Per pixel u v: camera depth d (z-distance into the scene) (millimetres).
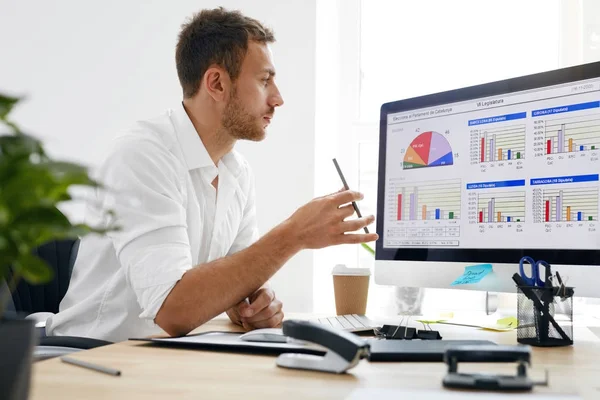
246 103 1564
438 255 1349
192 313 1166
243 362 844
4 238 441
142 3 2324
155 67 2312
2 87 2385
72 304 1595
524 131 1239
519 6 2396
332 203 1244
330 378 730
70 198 490
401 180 1427
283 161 2238
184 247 1293
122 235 1290
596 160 1144
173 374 751
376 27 2516
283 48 2254
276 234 1225
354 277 1480
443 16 2463
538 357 914
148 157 1405
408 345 916
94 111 2346
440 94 1370
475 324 1327
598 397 630
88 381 702
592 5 2293
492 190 1275
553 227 1185
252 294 1330
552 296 1022
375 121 2494
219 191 1598
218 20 1572
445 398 615
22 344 457
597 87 1151
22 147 453
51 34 2373
